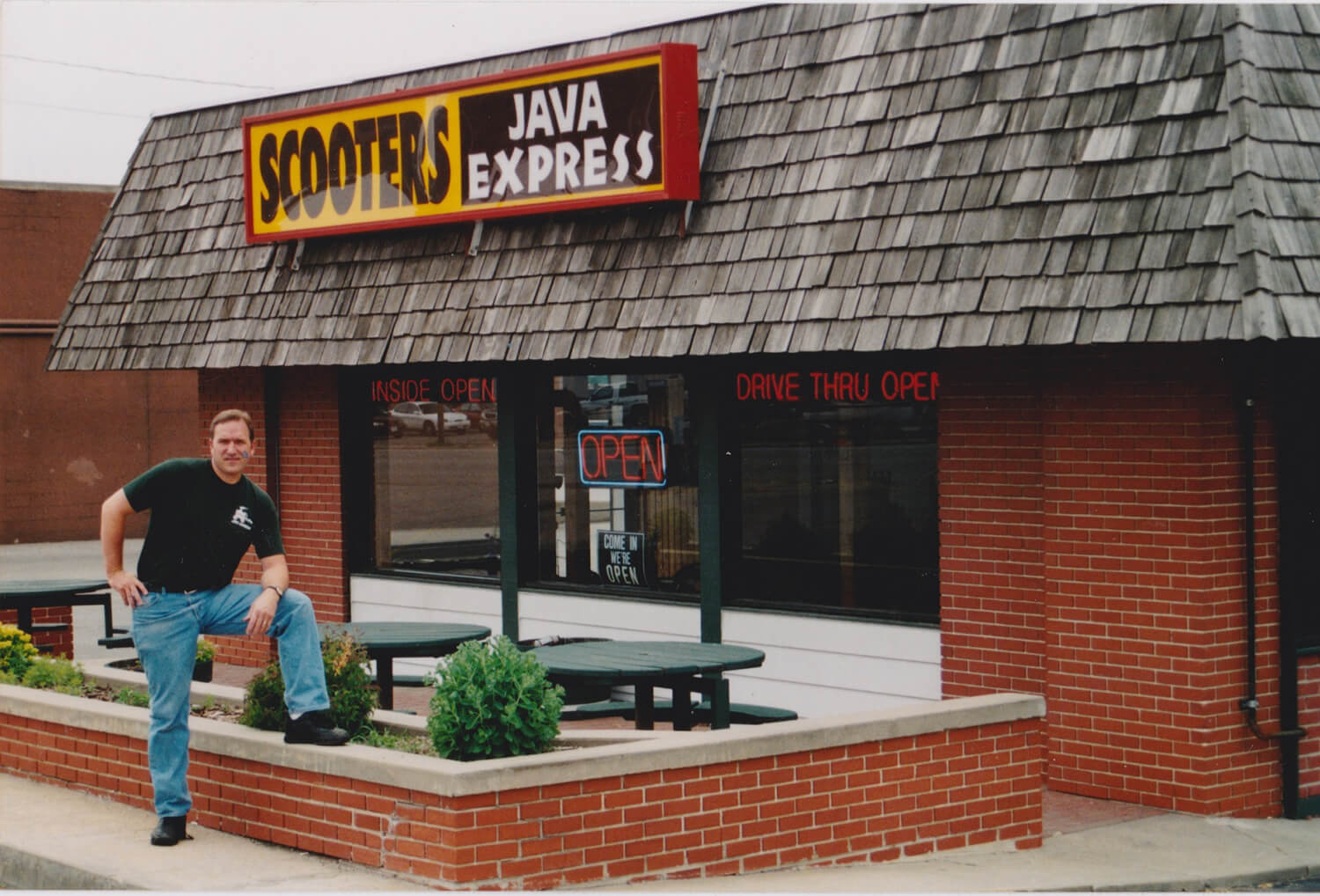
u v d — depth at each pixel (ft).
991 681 30.73
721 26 34.71
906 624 32.09
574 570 38.96
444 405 41.88
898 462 32.53
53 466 87.20
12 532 86.07
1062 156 27.91
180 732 23.89
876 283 29.55
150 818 25.89
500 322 36.14
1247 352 27.96
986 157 28.99
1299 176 26.02
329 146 39.99
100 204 88.12
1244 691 28.35
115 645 41.65
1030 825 26.13
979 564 30.86
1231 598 28.12
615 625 37.42
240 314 42.22
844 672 33.09
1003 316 27.43
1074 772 29.55
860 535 33.19
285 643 23.68
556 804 21.31
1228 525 28.04
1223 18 26.58
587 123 34.40
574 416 38.73
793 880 22.59
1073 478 29.27
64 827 25.18
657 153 33.04
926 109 30.32
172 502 23.47
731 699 35.06
